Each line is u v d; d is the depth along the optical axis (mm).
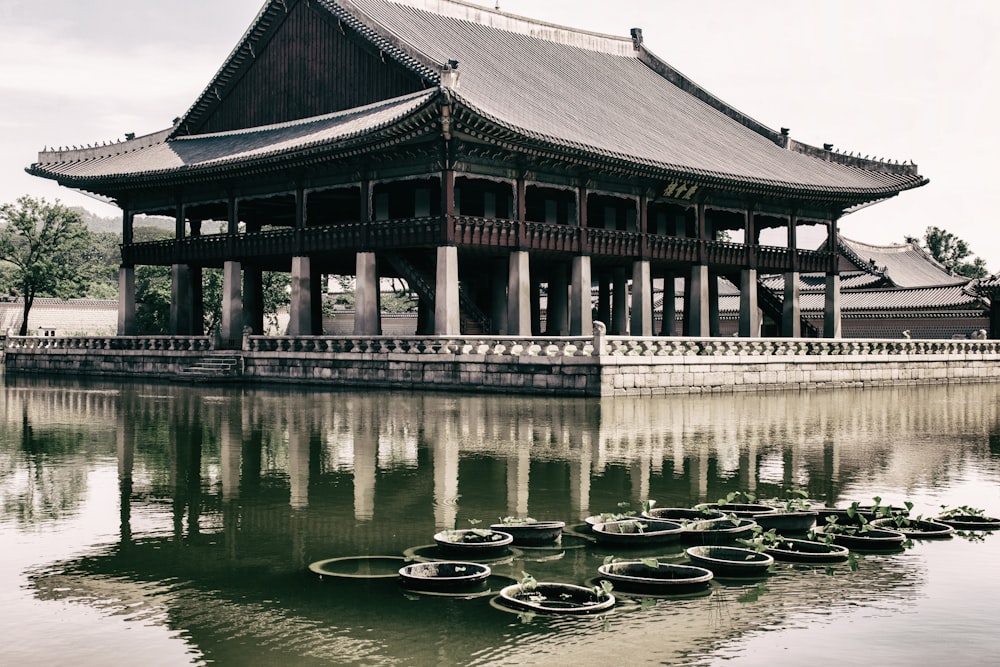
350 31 59906
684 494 21203
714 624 13008
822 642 12383
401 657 11938
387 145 51750
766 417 36656
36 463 25031
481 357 45938
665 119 69500
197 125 70312
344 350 52188
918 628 12867
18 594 14289
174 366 59719
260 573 15289
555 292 65812
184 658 11938
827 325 74250
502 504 20156
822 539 16938
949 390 55688
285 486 21984
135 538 17422
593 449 27453
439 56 58688
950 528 17766
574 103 62531
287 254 60281
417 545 16953
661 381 45250
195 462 25172
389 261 57156
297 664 11750
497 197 58844
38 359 69875
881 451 27906
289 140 58531
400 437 29766
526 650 12133
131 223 71562
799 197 67938
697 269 65375
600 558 16109
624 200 65625
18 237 121875
